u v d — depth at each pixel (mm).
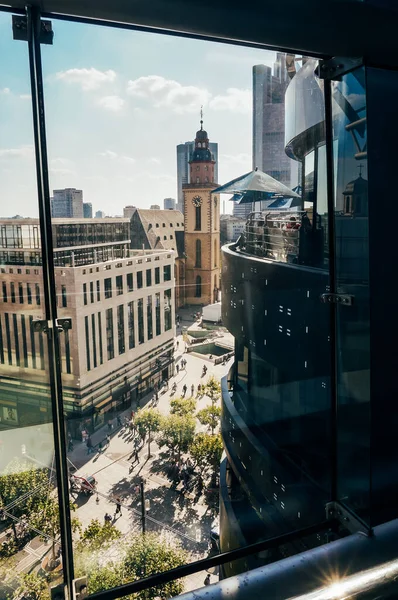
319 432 4102
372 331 3568
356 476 3766
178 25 2680
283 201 4211
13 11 2570
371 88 3367
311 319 4145
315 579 2873
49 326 2908
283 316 4301
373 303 3557
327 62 3541
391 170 3545
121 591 3100
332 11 2785
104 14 2564
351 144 3574
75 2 2482
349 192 3641
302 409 4238
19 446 3139
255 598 2717
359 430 3725
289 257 4301
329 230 3830
